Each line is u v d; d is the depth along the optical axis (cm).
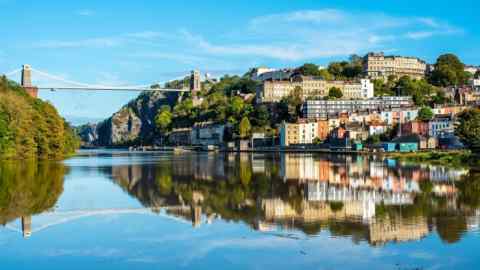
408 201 6116
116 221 5103
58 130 17475
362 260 3550
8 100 14438
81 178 9794
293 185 8306
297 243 4044
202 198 6825
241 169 12469
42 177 9731
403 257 3606
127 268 3484
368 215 5175
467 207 5581
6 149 13812
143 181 9312
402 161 14512
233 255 3750
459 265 3412
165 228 4731
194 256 3741
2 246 4075
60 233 4538
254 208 5825
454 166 11831
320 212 5434
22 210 5756
